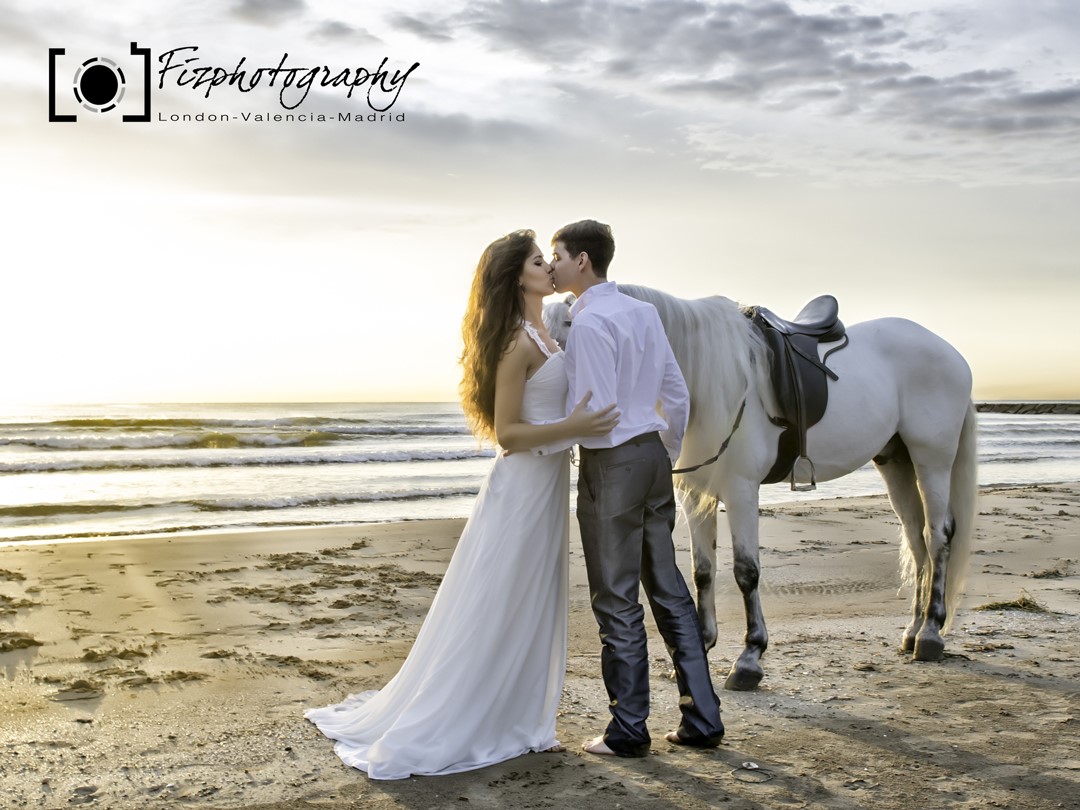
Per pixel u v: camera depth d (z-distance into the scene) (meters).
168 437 19.56
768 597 5.96
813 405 3.99
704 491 3.92
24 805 2.56
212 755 2.97
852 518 9.94
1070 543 8.12
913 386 4.46
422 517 10.36
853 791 2.68
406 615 5.17
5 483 12.97
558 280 2.99
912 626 4.50
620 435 2.89
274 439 21.53
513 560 2.96
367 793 2.66
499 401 2.93
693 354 3.68
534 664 3.05
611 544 2.94
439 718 2.87
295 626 4.85
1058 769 2.84
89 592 5.56
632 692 2.97
